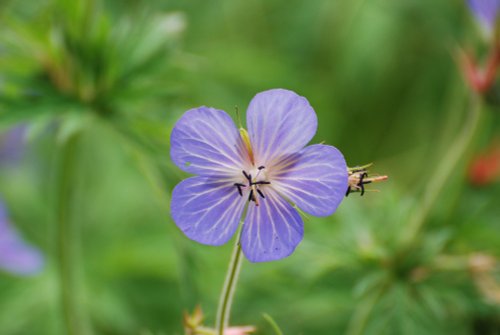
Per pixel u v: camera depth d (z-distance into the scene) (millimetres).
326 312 646
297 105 418
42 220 802
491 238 606
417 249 558
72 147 561
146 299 735
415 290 558
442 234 561
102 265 757
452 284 564
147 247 756
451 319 599
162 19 567
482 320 604
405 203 589
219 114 418
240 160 422
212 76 815
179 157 418
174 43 564
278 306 602
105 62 547
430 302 551
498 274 562
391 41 820
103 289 739
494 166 678
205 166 421
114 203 793
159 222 777
